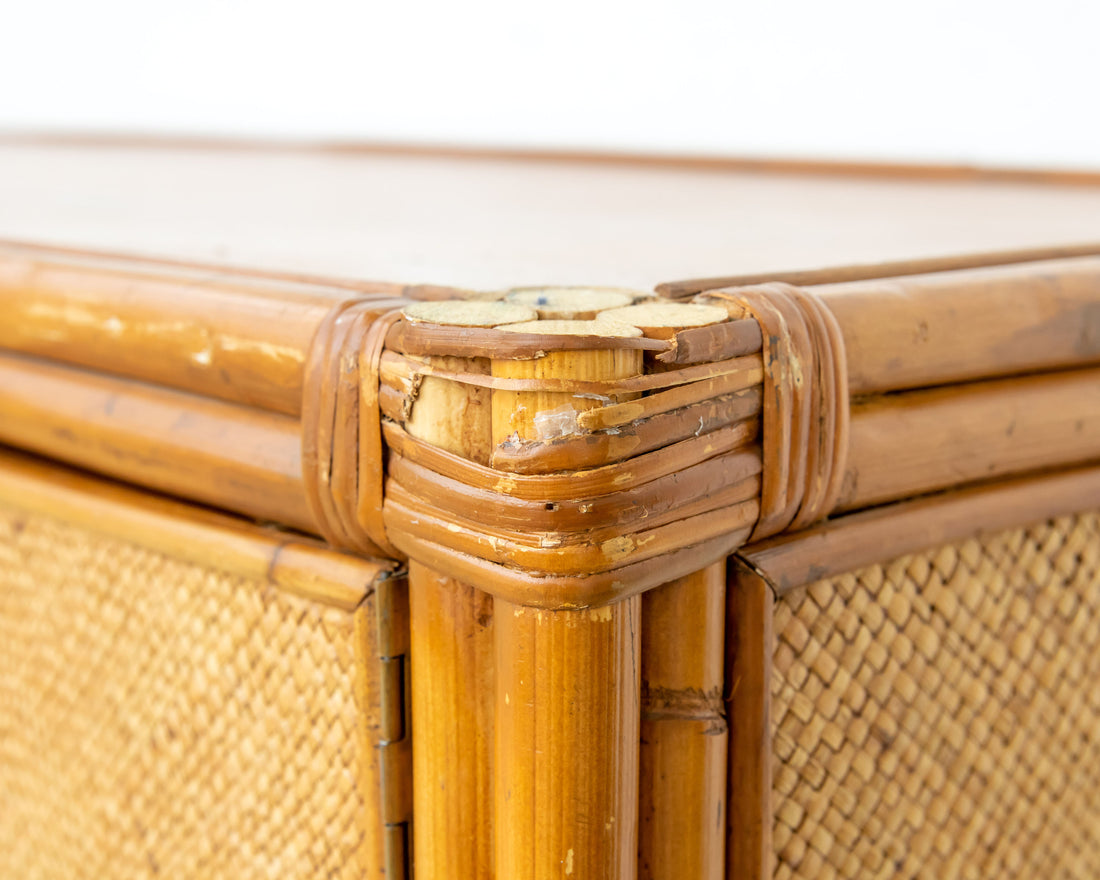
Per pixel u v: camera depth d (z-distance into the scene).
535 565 0.47
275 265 0.59
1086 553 0.59
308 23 1.98
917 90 1.44
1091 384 0.58
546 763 0.48
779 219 0.80
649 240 0.68
